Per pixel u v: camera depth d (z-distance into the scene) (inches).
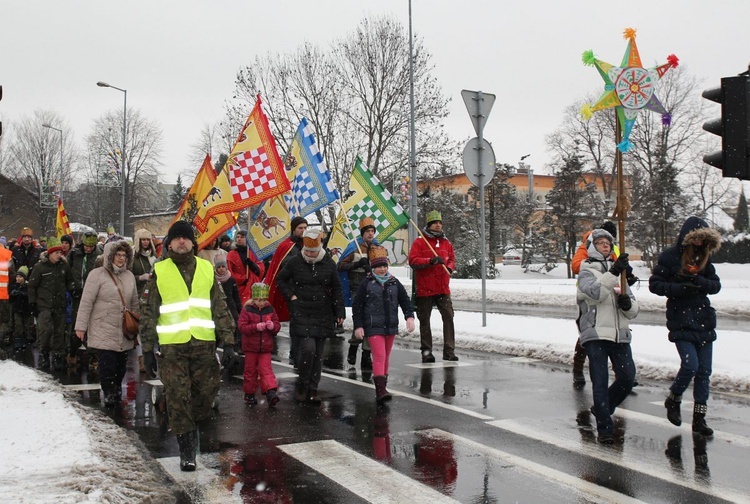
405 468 220.4
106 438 252.2
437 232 437.1
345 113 1243.8
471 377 374.3
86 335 350.0
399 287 335.3
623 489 198.1
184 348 220.5
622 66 325.4
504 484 203.8
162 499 190.9
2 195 2588.6
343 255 454.9
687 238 257.4
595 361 253.6
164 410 314.5
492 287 1161.4
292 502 192.1
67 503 173.0
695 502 187.3
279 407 314.5
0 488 187.6
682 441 247.1
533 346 444.1
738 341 422.0
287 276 330.3
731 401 306.8
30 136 2650.1
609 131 2160.4
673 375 354.6
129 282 336.2
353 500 192.5
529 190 3243.1
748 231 2340.1
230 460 231.9
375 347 324.5
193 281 224.2
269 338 323.0
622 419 279.4
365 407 310.5
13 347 549.0
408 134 1220.5
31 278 441.1
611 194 2207.2
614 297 256.5
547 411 295.3
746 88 248.7
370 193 480.1
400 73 1230.3
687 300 260.5
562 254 2153.1
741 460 224.5
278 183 450.6
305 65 1249.4
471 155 518.3
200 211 449.7
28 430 253.9
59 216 705.0
